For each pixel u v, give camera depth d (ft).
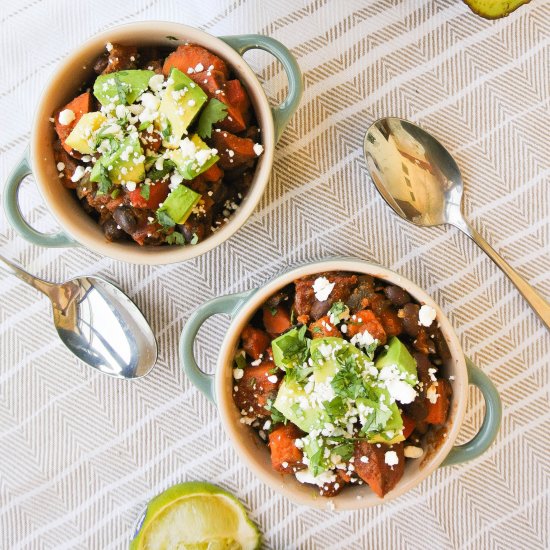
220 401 1.54
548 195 1.71
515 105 1.71
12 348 1.73
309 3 1.69
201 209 1.53
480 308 1.72
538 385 1.72
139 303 1.72
